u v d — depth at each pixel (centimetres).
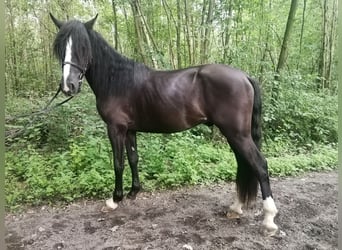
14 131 448
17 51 912
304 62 836
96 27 908
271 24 733
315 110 591
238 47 600
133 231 253
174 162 375
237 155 260
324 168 436
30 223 271
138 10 572
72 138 448
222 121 240
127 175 357
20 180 359
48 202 311
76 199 318
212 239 238
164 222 267
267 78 577
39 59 958
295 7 623
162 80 255
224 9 598
